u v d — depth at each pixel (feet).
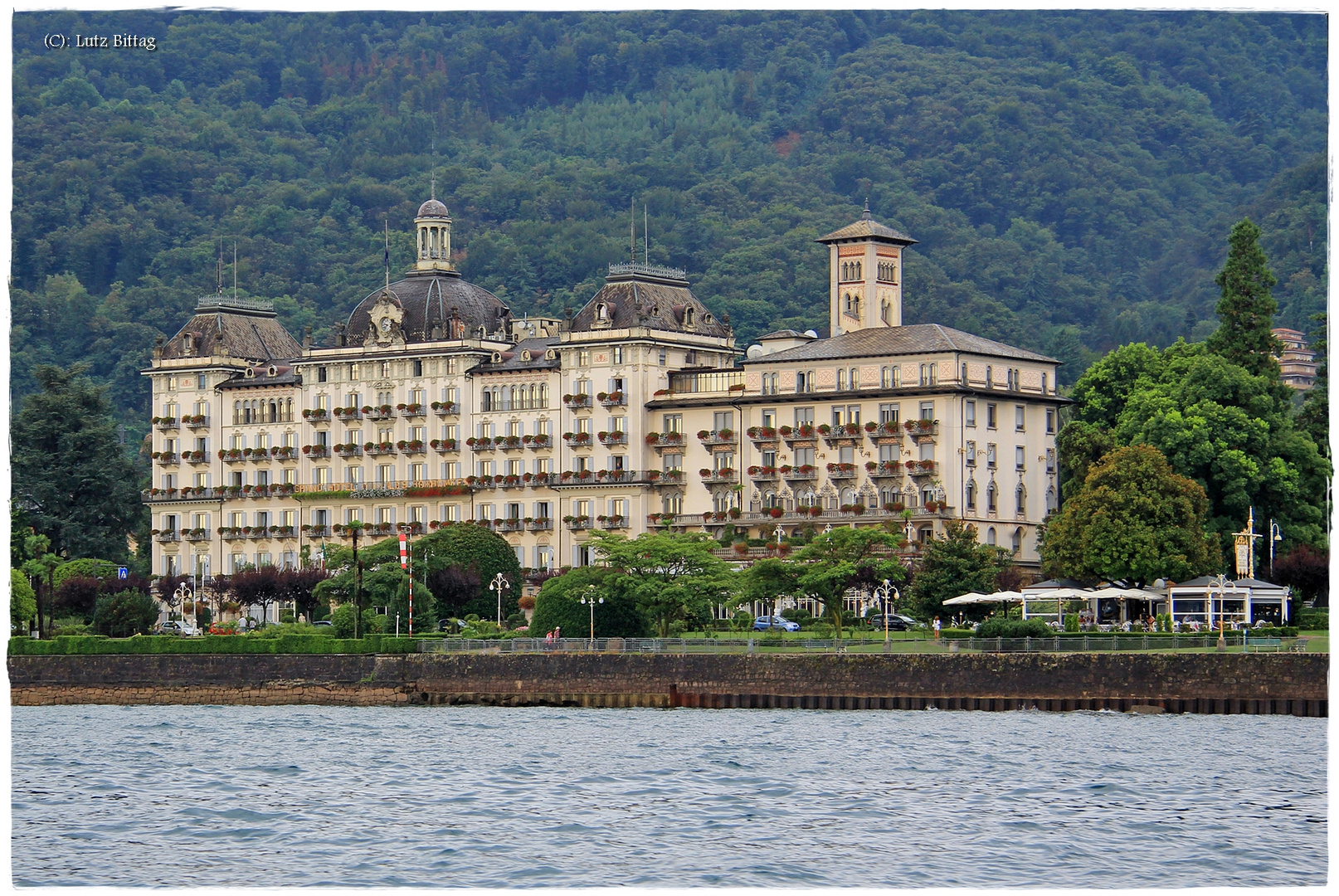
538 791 580.30
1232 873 456.04
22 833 513.04
